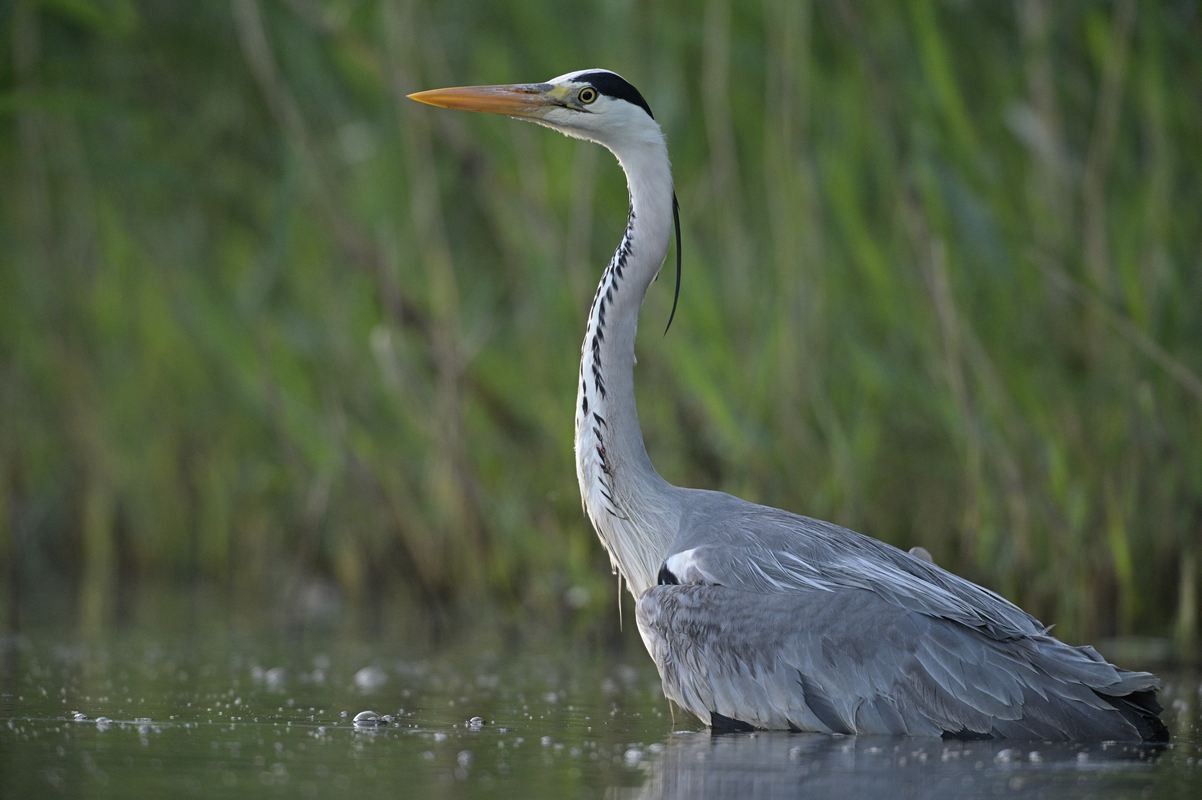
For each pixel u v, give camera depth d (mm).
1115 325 13227
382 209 16422
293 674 11461
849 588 9125
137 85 17766
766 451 13938
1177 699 10484
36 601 16938
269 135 17734
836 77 15000
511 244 16328
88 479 19797
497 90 10562
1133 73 14305
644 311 15000
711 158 15555
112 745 8211
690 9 15664
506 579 15359
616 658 12812
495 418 16328
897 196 14172
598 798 6816
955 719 8617
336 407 16250
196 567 19766
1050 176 14258
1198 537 13398
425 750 8172
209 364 18641
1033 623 9266
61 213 19047
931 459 15195
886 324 14586
